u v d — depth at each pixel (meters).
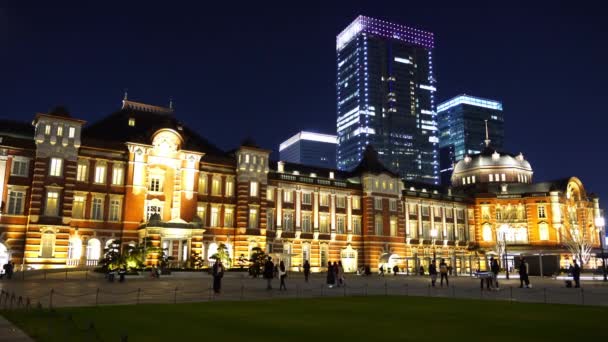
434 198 98.31
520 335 17.83
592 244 99.81
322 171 89.56
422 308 26.86
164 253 61.94
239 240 71.56
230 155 76.56
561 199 100.38
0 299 28.98
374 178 89.12
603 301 31.66
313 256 81.56
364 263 86.12
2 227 56.22
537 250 97.69
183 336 17.20
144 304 27.84
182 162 68.75
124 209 63.66
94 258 61.62
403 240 91.25
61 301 29.06
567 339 17.00
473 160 113.94
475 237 103.19
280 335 17.66
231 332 18.22
